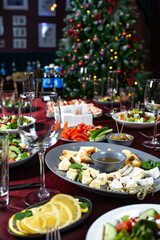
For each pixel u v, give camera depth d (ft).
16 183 2.20
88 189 1.90
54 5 18.56
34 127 1.90
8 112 4.58
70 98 6.95
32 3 18.83
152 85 3.15
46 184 2.19
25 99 1.88
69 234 1.52
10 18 18.86
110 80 5.10
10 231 1.46
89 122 3.99
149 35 18.80
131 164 2.39
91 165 2.48
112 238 1.28
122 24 10.28
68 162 2.32
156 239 1.17
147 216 1.40
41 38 19.38
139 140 3.41
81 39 10.34
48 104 1.91
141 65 10.85
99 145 2.86
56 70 6.07
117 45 9.58
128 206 1.55
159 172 2.14
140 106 5.18
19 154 2.61
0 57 19.19
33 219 1.48
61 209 1.56
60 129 1.99
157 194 2.02
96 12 9.81
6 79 13.08
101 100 6.19
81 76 6.90
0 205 1.85
